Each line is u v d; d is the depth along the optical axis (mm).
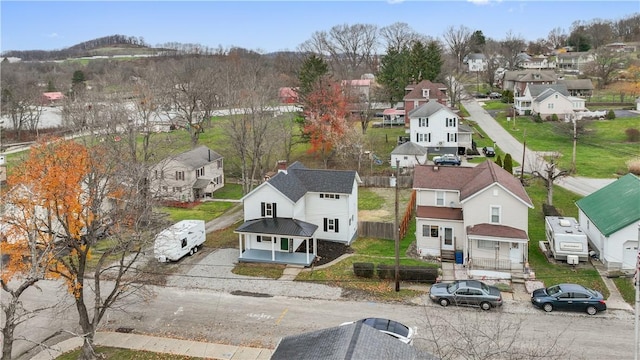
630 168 59125
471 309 31312
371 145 72812
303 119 77875
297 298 33656
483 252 37344
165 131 88812
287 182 42781
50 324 31109
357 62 144500
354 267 36344
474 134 81125
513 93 110562
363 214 51438
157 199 39781
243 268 38844
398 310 31453
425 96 85750
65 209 25516
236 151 69000
